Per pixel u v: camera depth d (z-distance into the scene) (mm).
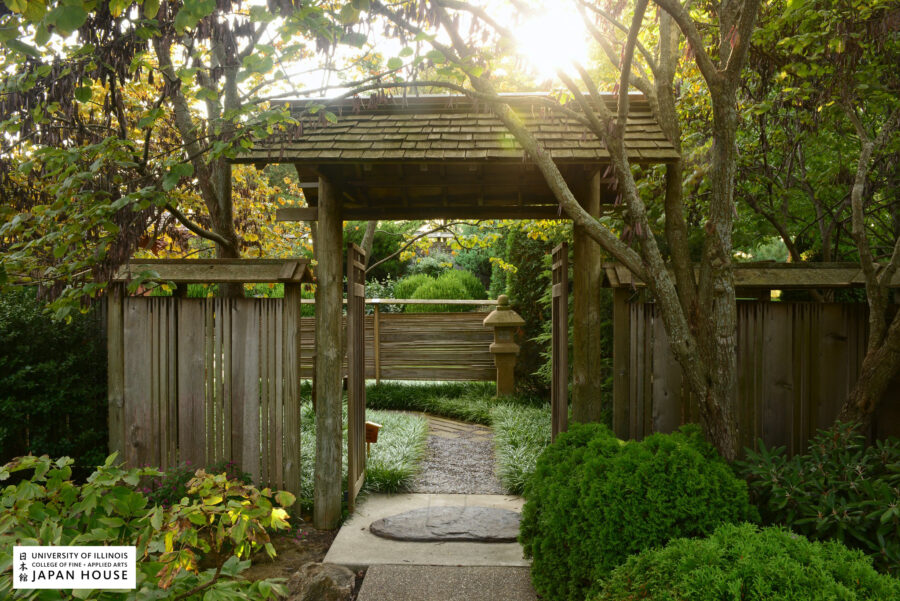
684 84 5910
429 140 4137
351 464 4605
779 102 4410
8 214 3725
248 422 4480
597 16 4121
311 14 2650
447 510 4578
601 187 4965
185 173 3281
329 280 4367
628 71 3064
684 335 3293
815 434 4348
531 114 4395
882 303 3613
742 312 4363
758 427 4359
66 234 3482
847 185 5281
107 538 1709
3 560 1487
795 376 4367
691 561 2164
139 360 4484
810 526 2824
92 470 4398
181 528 1722
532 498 3508
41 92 3162
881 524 2602
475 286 12758
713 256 3293
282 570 3646
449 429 7734
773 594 1941
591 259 4312
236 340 4496
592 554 2729
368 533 4195
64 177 3602
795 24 4250
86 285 3578
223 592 1617
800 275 4266
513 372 9008
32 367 4227
